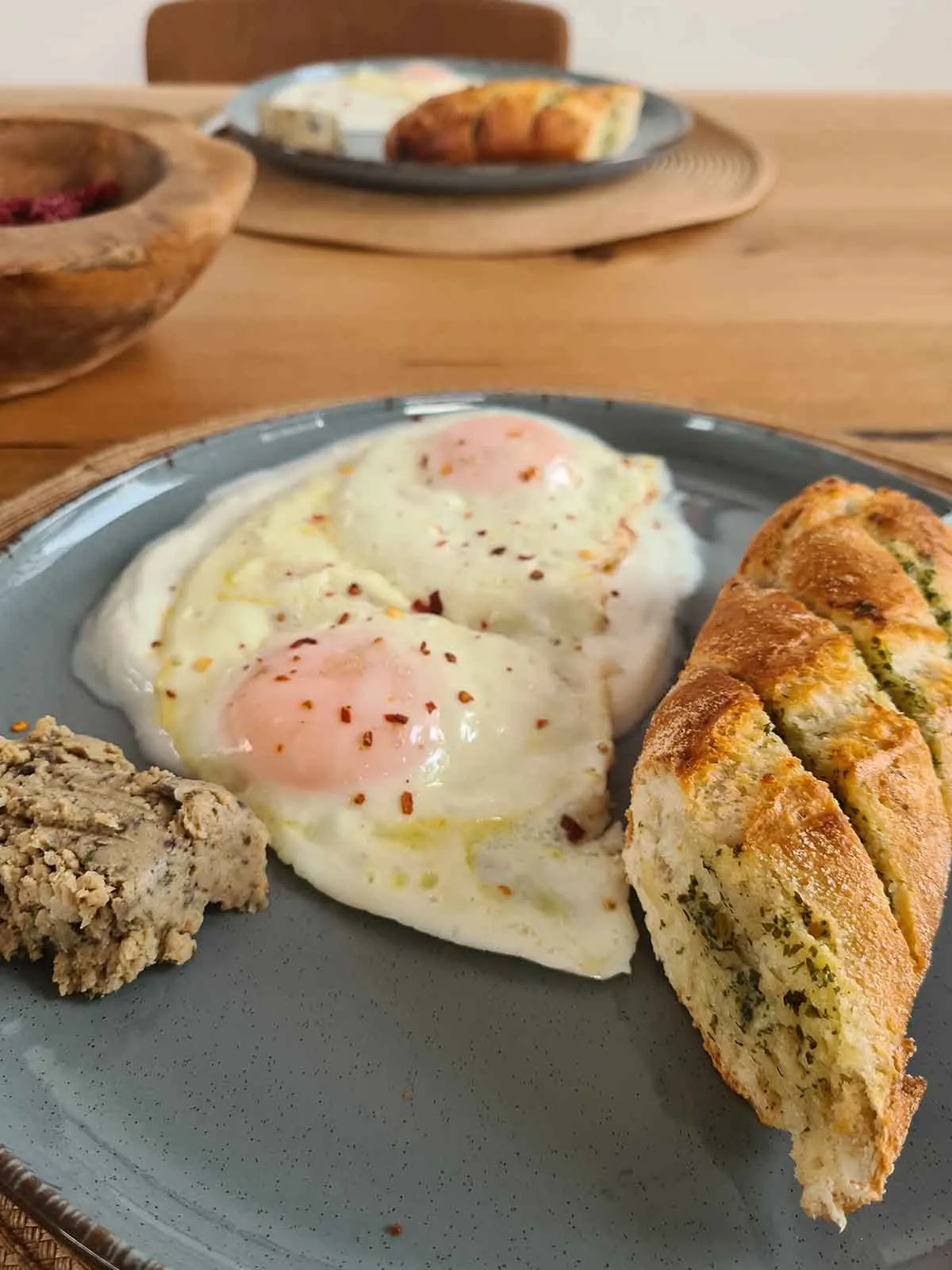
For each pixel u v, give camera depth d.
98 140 0.37
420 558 0.26
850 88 0.93
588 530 0.27
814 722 0.19
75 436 0.31
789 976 0.16
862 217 0.46
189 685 0.23
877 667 0.20
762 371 0.35
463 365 0.35
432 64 0.56
